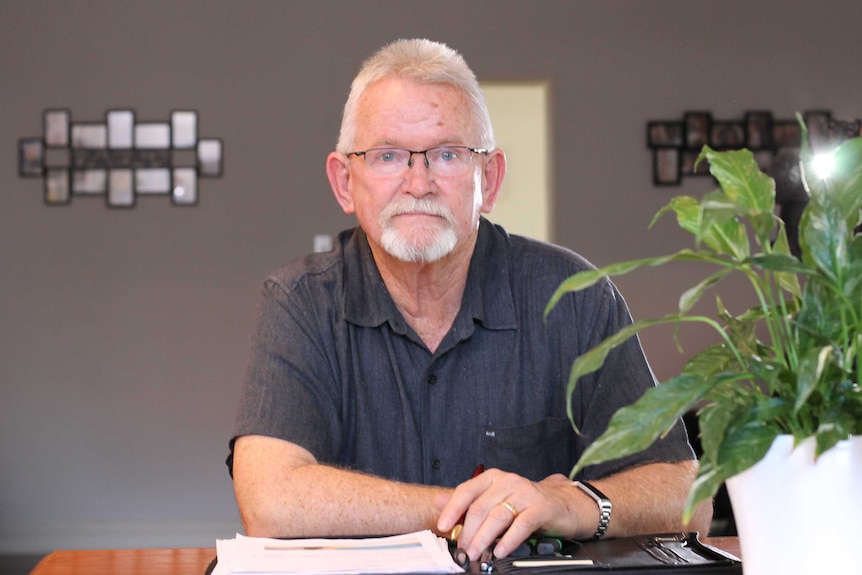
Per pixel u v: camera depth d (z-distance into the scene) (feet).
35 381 18.83
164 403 18.92
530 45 19.44
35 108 18.84
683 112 19.54
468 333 5.79
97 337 18.88
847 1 19.66
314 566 3.87
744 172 3.21
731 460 2.92
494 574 3.83
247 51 19.06
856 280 2.97
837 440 2.82
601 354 3.15
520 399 5.84
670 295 19.33
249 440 5.31
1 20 18.83
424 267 5.65
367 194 5.51
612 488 4.81
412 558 4.00
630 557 4.01
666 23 19.54
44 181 18.83
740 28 19.61
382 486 4.83
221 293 18.98
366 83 5.57
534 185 20.52
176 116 18.92
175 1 19.01
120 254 18.90
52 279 18.85
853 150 3.04
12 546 18.62
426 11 19.30
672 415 3.00
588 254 19.42
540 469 5.86
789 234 8.70
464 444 5.81
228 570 3.83
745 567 3.10
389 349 5.82
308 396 5.58
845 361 2.98
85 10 18.90
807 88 19.66
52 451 18.80
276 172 19.03
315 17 19.13
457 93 5.53
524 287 5.99
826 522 2.92
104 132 18.89
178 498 18.86
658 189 19.48
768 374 3.00
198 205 18.99
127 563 4.64
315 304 5.85
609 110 19.49
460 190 5.48
